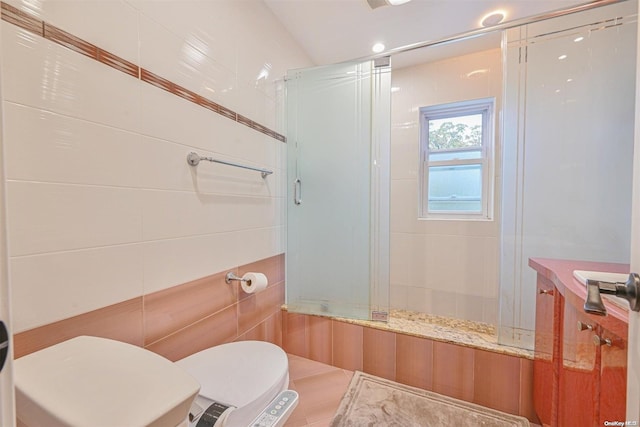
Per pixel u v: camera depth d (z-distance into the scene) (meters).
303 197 1.81
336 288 1.76
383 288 1.68
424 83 2.03
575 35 1.42
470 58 1.91
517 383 1.32
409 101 2.07
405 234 2.12
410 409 1.34
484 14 1.56
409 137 2.08
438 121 2.11
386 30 1.73
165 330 1.01
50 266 0.70
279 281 1.78
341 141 1.73
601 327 0.69
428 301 2.06
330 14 1.60
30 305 0.67
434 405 1.38
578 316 0.83
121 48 0.86
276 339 1.76
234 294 1.37
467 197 2.04
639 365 0.42
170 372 0.60
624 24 1.34
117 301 0.86
